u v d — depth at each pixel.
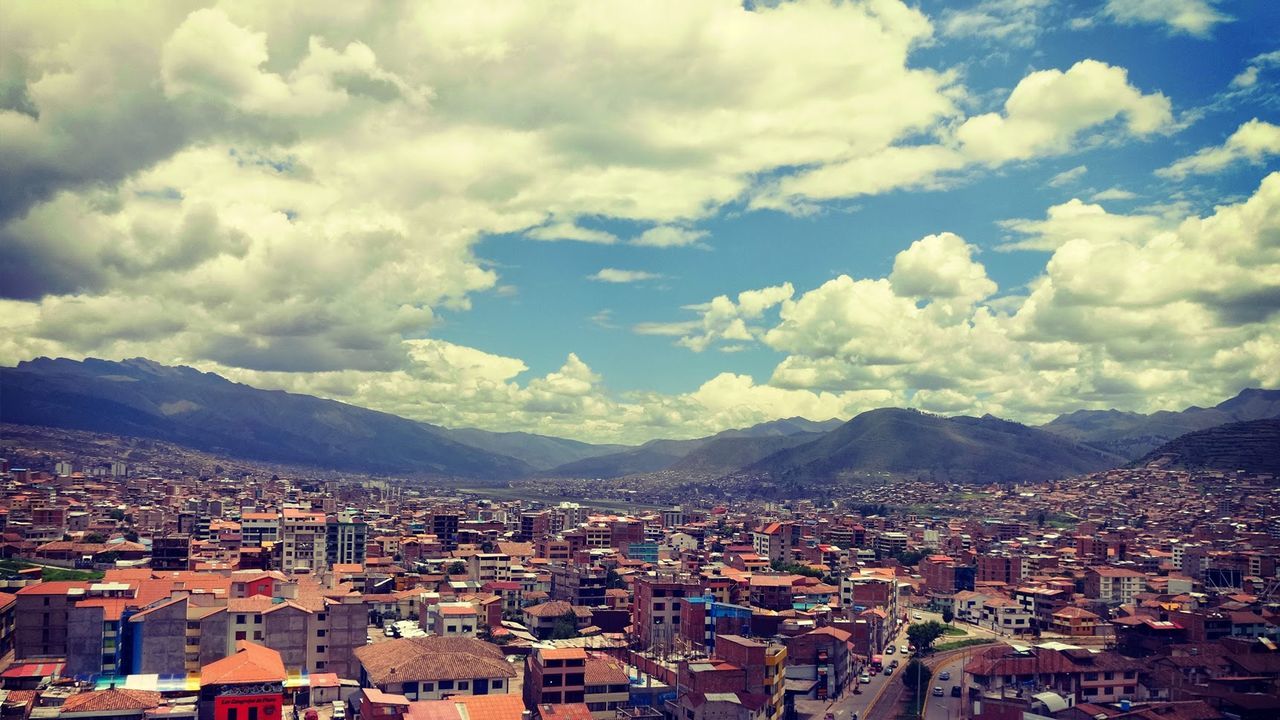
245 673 193.12
